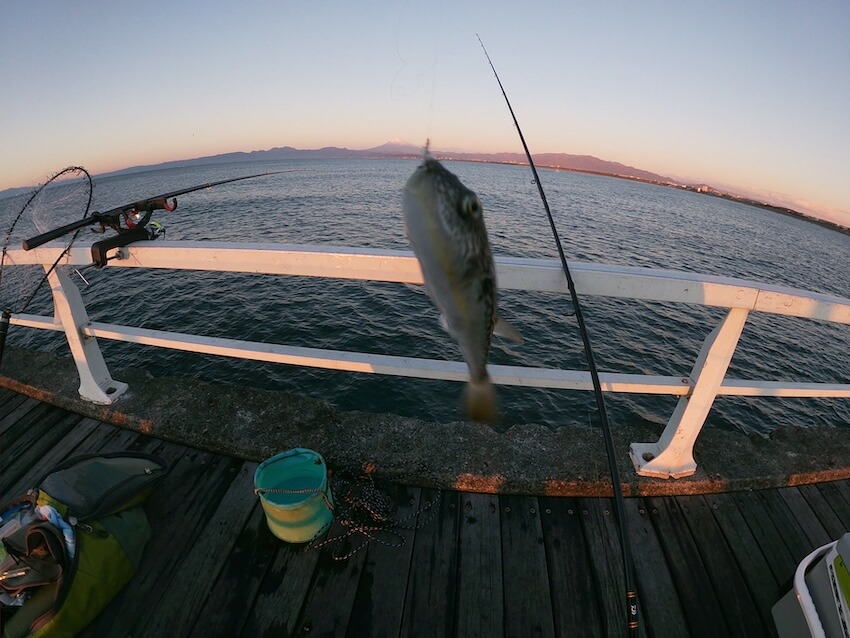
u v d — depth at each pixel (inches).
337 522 89.1
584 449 103.4
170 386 122.3
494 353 366.3
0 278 107.9
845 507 97.7
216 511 91.7
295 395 118.0
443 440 105.0
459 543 86.0
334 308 447.8
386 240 743.1
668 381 92.1
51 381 127.0
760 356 453.1
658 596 79.0
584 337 59.1
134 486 84.4
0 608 69.6
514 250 709.9
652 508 95.0
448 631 72.2
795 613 68.7
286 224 900.6
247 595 76.7
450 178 21.8
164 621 73.1
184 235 780.0
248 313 435.2
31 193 110.0
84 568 70.8
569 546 86.4
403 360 95.2
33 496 79.4
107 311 441.4
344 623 72.7
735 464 102.7
